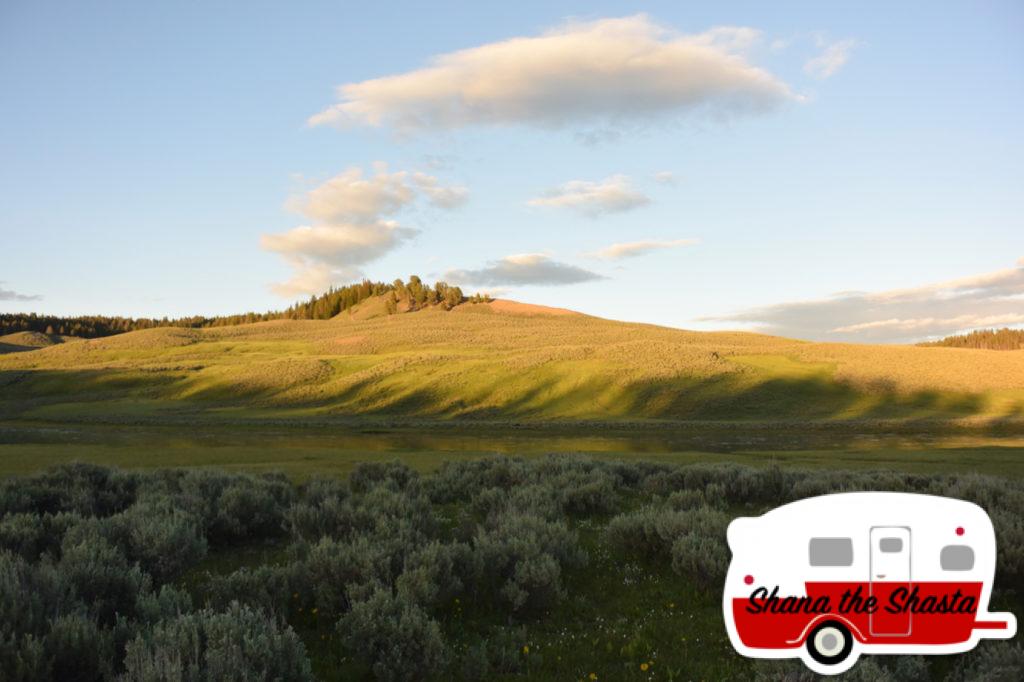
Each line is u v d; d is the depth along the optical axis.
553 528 10.54
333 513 11.97
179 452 32.81
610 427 66.12
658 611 8.30
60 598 6.07
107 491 15.31
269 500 13.48
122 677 4.70
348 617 6.76
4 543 9.45
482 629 7.66
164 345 145.88
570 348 108.50
